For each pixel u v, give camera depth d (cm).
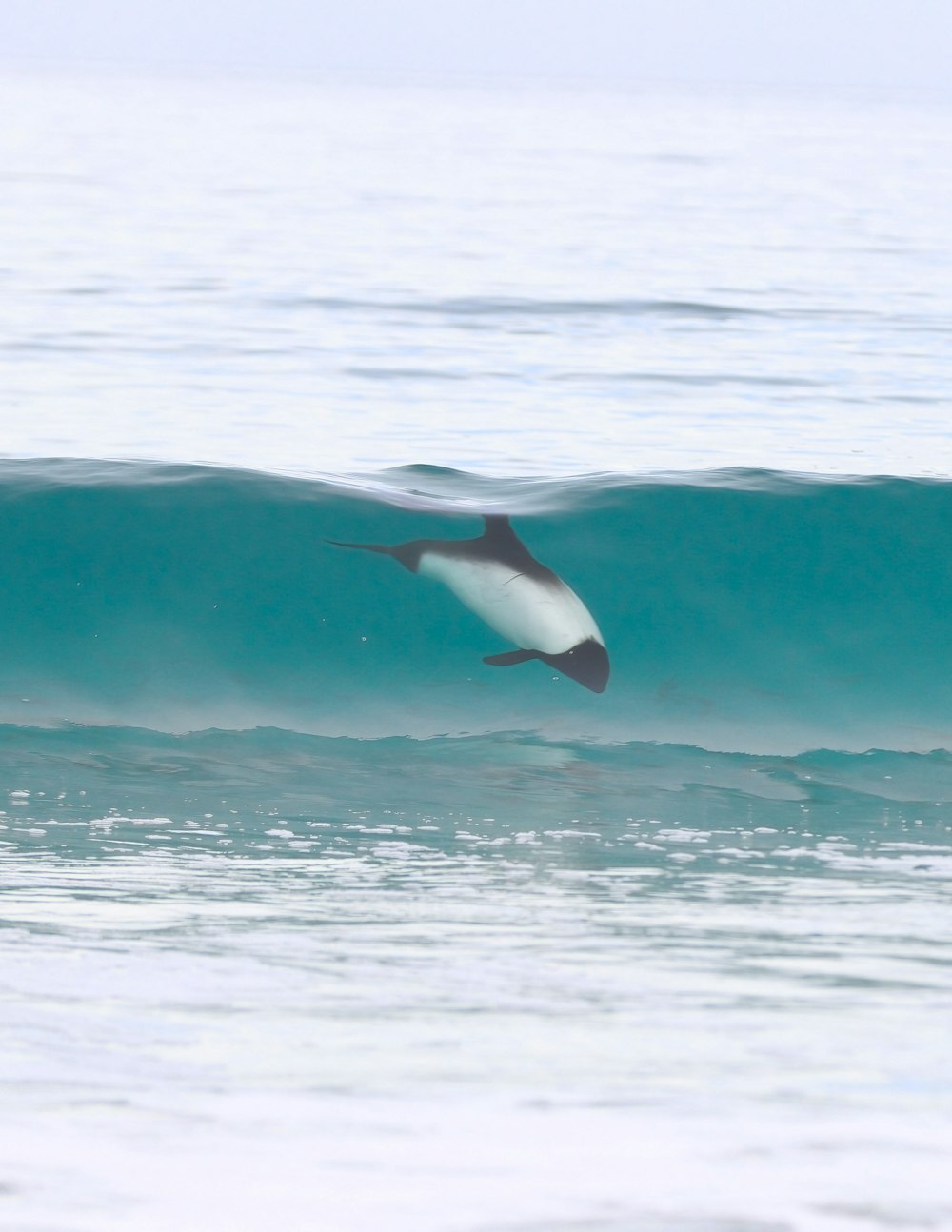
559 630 3597
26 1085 1620
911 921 2334
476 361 8388
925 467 5850
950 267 13412
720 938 2227
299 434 6350
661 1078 1683
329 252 13462
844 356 8725
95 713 3669
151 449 5947
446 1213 1311
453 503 4122
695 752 3531
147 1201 1328
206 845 2717
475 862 2642
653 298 11088
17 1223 1274
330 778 3253
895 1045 1795
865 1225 1290
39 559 3938
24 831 2772
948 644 3900
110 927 2222
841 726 3706
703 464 5853
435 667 3756
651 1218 1302
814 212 19000
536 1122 1542
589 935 2231
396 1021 1858
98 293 10456
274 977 2014
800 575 4003
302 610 3844
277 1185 1367
